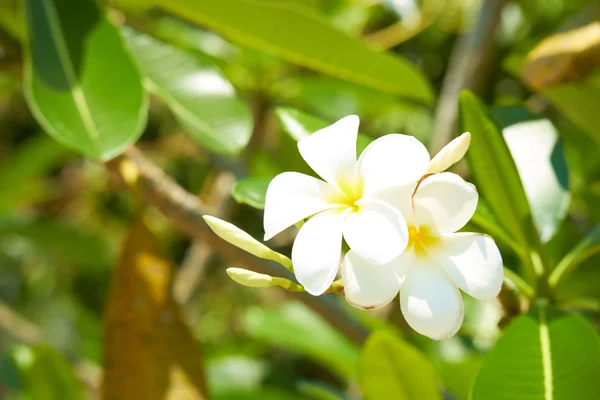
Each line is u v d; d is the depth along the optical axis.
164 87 0.88
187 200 0.84
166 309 0.81
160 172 0.85
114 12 0.99
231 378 1.17
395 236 0.57
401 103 1.35
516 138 0.86
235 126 0.86
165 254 0.82
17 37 0.92
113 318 0.80
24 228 1.55
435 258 0.59
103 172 2.17
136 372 0.79
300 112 0.81
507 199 0.75
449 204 0.59
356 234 0.57
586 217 1.16
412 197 0.59
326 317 0.87
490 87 1.71
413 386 0.81
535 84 0.93
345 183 0.60
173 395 0.79
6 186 1.54
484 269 0.59
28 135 2.58
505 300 0.74
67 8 0.83
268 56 1.23
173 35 1.15
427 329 0.58
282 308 1.20
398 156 0.60
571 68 0.90
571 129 1.20
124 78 0.80
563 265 0.76
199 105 0.87
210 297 2.30
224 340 2.14
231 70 1.25
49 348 0.96
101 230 2.22
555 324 0.69
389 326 0.94
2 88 1.21
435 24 1.78
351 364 1.10
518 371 0.67
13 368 1.05
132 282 0.81
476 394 0.66
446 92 1.08
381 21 1.64
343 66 0.90
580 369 0.66
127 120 0.78
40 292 2.19
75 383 0.99
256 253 0.61
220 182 1.32
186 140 1.91
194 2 0.87
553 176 0.83
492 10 1.05
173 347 0.80
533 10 1.66
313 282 0.58
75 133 0.78
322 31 0.87
